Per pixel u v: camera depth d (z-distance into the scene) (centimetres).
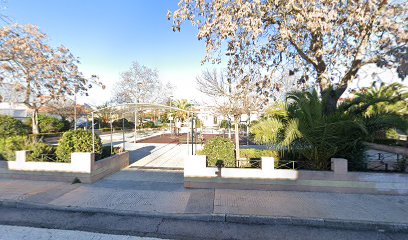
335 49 564
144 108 964
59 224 382
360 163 552
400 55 461
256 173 532
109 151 779
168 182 604
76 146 634
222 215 400
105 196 493
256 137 595
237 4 525
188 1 577
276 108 643
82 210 431
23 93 1265
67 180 595
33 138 838
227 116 845
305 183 520
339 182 510
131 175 679
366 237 347
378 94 617
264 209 423
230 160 591
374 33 514
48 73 1208
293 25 552
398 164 555
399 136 673
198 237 346
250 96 727
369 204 446
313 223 383
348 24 520
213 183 545
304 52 662
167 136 2173
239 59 674
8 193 503
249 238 344
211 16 601
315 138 540
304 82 684
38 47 1133
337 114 557
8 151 665
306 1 490
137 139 1852
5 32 988
